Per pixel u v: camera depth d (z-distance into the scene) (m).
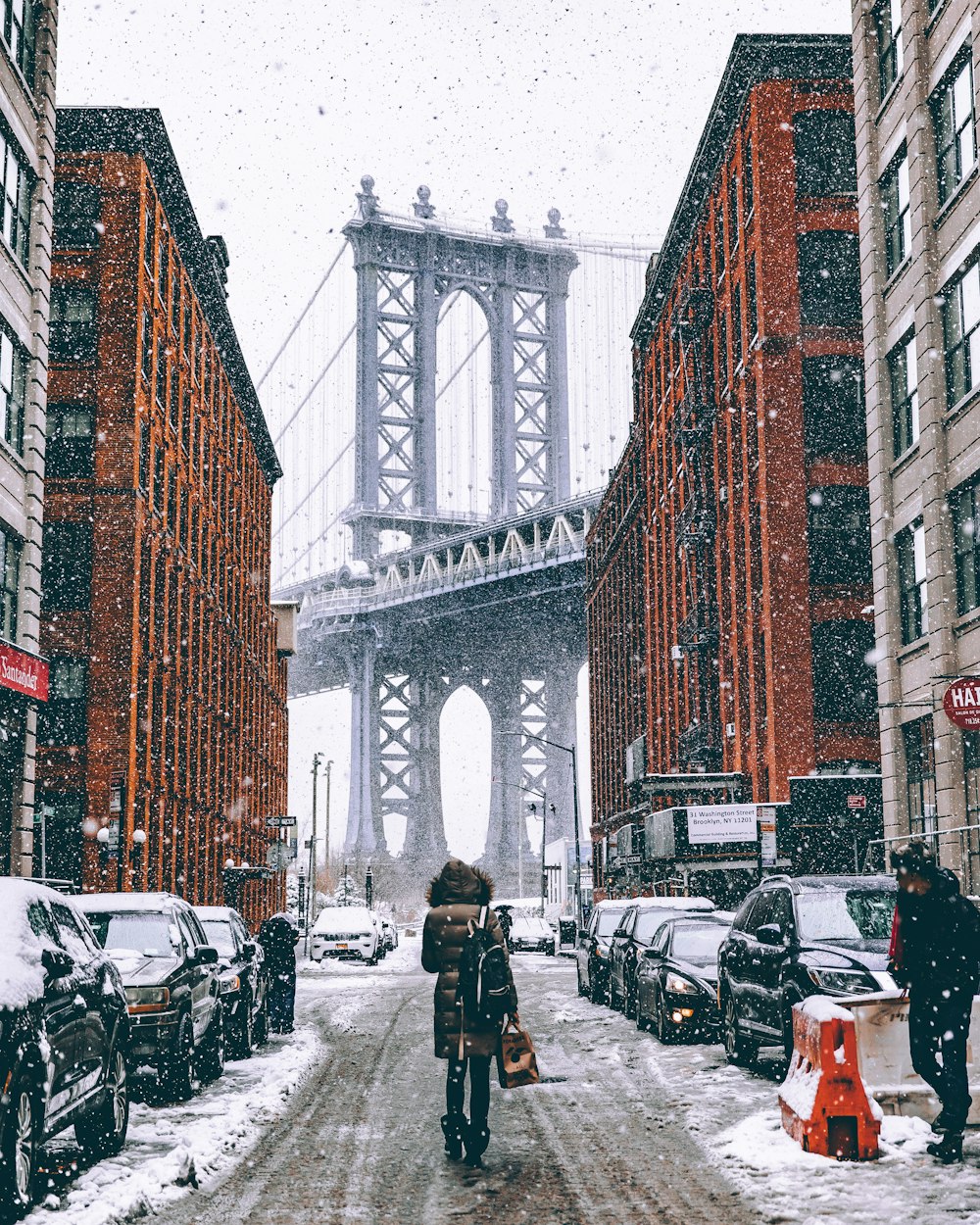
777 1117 10.84
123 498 41.78
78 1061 9.30
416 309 188.62
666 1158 9.67
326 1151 10.28
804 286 44.50
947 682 25.44
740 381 47.91
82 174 43.06
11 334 27.72
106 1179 9.18
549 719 180.38
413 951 69.19
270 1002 21.03
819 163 44.94
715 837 40.69
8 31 27.95
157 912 14.45
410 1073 15.17
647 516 71.56
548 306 196.12
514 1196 8.56
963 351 25.77
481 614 156.25
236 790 66.88
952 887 9.26
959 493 25.88
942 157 26.98
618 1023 21.47
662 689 66.69
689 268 58.62
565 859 106.31
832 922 13.60
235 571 67.88
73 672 41.03
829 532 43.41
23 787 27.34
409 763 181.62
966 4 25.41
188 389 52.94
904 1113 9.95
